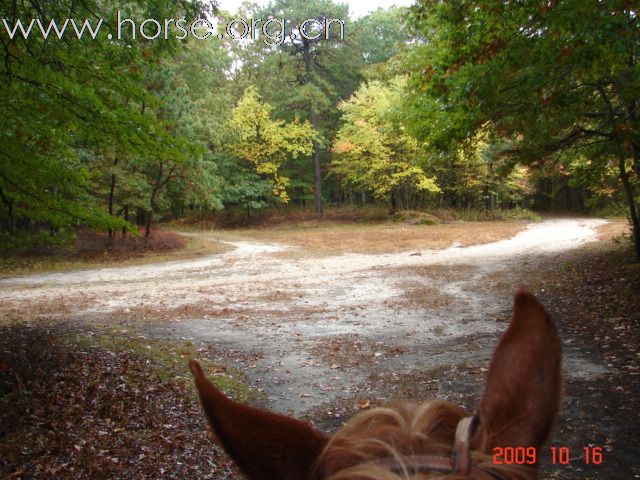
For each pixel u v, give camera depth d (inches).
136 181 1092.5
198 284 744.3
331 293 647.8
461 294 604.4
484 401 29.5
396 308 546.0
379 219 1851.6
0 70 262.2
